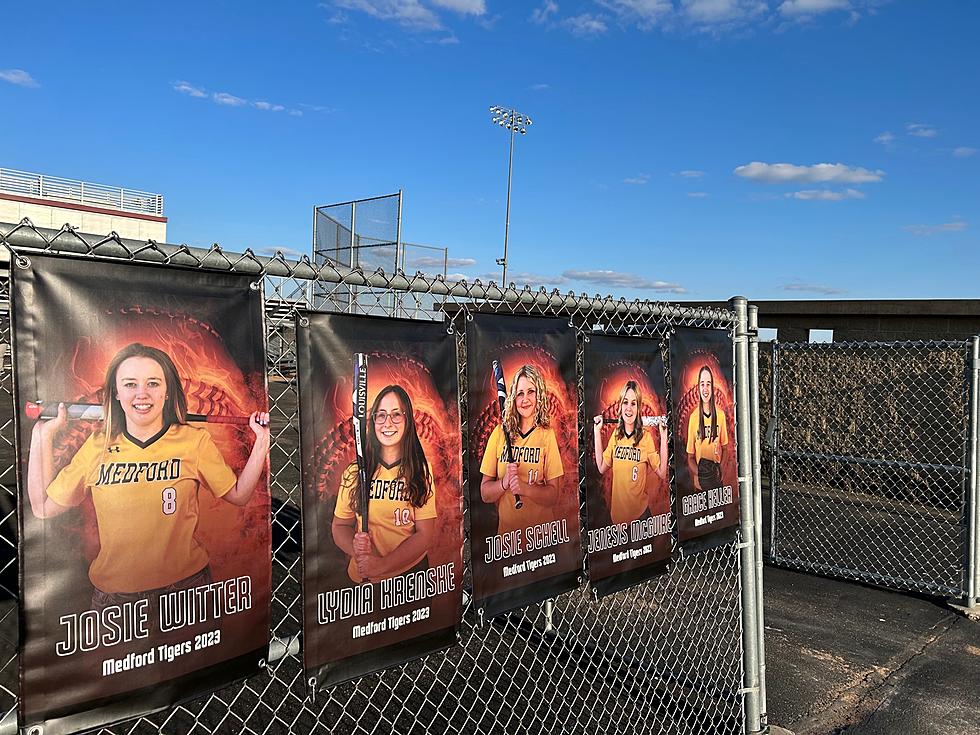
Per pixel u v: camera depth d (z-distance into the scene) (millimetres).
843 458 7387
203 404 1928
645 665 4516
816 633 5473
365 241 15383
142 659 1814
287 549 6270
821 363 10484
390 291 2584
